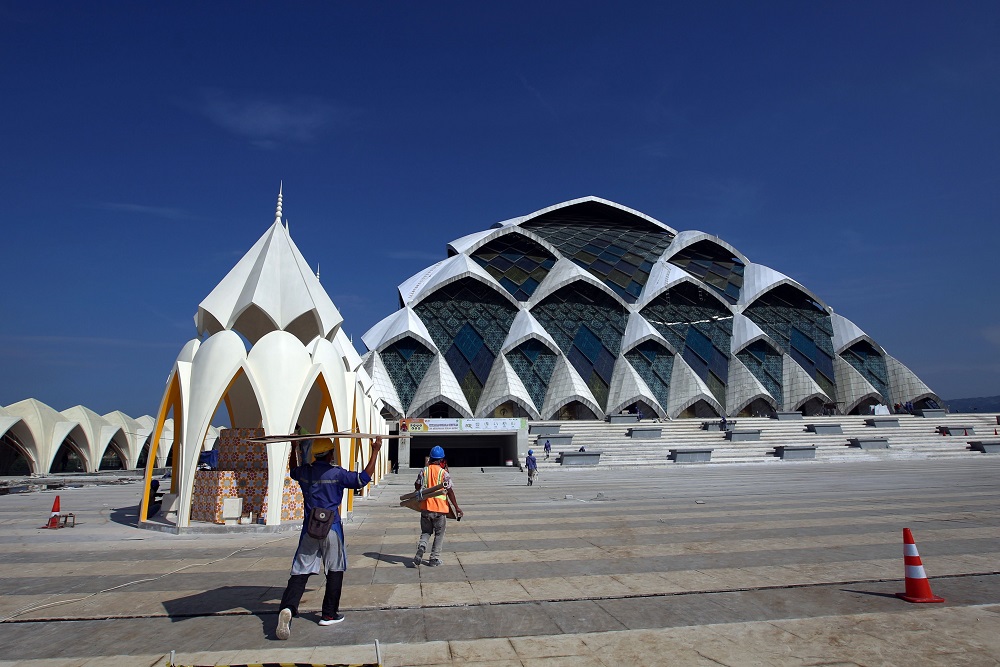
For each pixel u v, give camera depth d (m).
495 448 43.66
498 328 52.69
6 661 5.02
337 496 6.18
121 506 18.27
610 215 74.69
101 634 5.71
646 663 4.83
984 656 4.87
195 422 12.50
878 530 11.03
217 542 11.09
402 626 5.86
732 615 6.06
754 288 61.22
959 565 8.09
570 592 7.02
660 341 53.38
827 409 56.00
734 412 52.44
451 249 62.84
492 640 5.43
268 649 5.26
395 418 45.75
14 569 8.68
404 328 48.66
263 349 13.20
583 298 57.31
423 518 8.77
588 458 34.88
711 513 13.87
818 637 5.38
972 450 39.50
